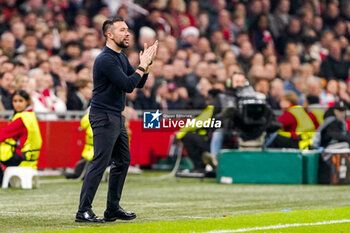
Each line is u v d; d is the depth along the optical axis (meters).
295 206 28.94
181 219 24.33
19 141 34.31
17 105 34.19
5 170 34.47
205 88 45.62
